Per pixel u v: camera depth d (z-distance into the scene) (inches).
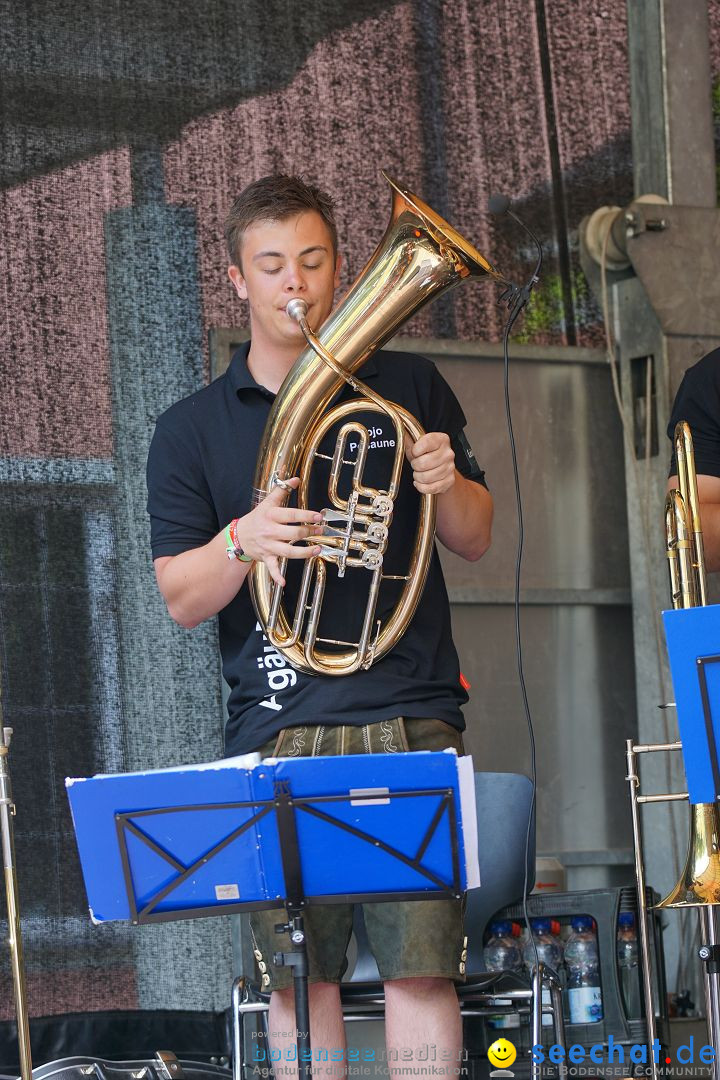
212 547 363.3
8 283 564.4
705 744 332.5
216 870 319.6
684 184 655.8
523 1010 423.2
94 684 561.0
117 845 313.4
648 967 407.2
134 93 589.3
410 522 387.2
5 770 380.2
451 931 356.2
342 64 621.0
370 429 388.5
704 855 363.9
